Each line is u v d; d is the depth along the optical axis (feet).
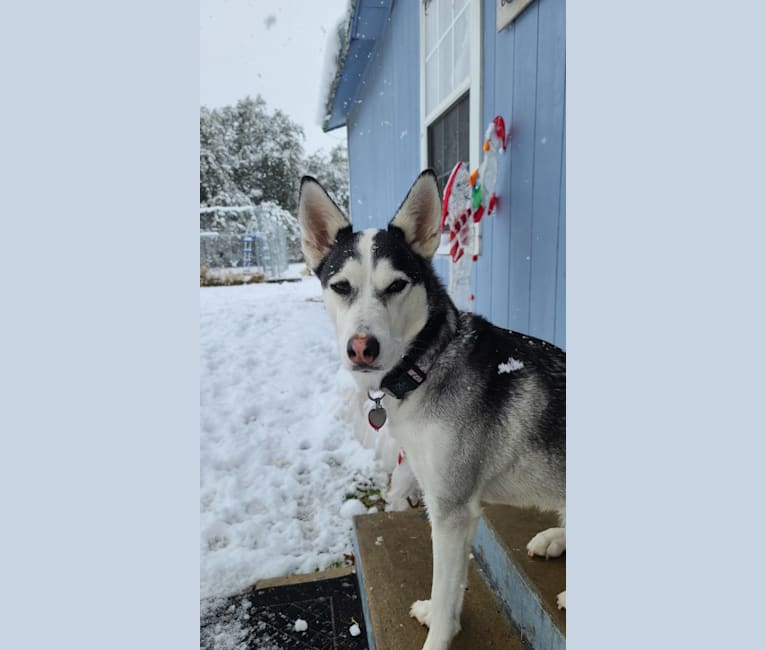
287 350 20.12
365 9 17.37
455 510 5.31
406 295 5.24
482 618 6.10
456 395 5.24
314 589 7.39
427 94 14.01
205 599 7.26
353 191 28.19
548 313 7.74
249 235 49.55
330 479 10.36
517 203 8.77
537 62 7.79
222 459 11.10
